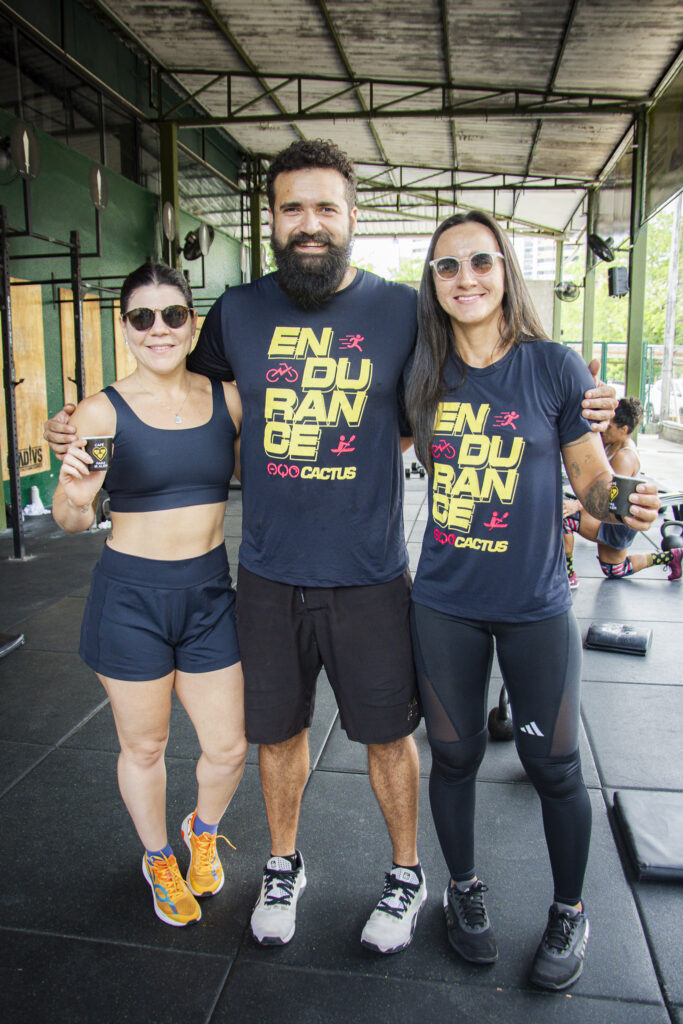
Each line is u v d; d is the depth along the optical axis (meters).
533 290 21.64
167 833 2.41
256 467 1.91
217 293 14.91
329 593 1.90
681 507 5.45
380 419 1.86
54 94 8.54
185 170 12.91
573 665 1.77
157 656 1.88
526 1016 1.71
